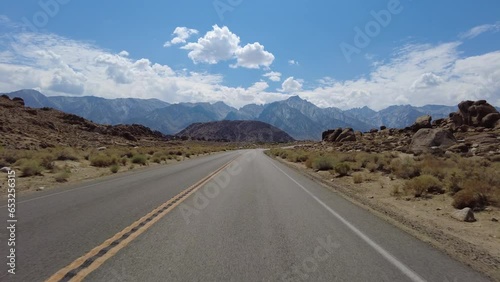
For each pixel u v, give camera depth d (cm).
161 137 11162
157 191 1346
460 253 616
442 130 3362
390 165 2136
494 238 761
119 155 3562
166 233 710
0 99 6116
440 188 1344
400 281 474
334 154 3438
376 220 866
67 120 7081
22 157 2383
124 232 714
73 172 2095
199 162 3456
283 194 1317
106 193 1288
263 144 17138
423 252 607
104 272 489
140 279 465
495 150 2683
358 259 561
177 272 492
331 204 1102
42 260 537
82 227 756
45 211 938
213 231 732
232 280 466
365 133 6931
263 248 613
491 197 1096
